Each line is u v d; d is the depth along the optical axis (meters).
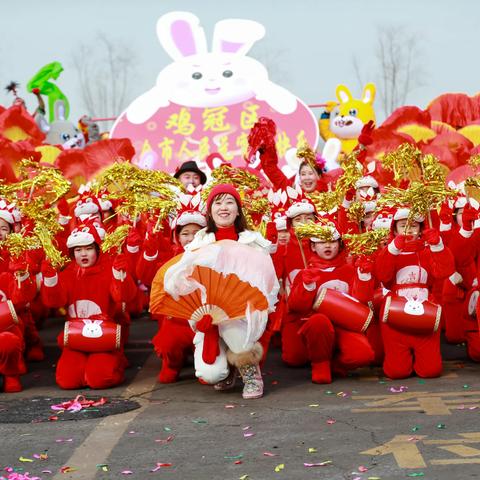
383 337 7.62
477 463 4.93
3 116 15.05
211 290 6.72
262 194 9.19
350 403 6.62
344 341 7.52
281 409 6.50
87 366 7.50
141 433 5.92
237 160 14.88
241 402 6.80
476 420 5.89
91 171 13.74
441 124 15.49
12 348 7.31
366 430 5.75
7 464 5.30
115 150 13.82
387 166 8.22
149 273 7.61
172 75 15.52
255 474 4.95
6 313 7.52
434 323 7.40
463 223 7.85
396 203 7.59
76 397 7.12
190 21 15.78
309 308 7.54
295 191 8.34
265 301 6.78
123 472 5.08
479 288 7.99
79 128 17.56
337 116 15.74
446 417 6.00
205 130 15.08
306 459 5.17
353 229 8.12
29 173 10.15
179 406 6.73
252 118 15.09
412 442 5.40
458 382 7.32
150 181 7.71
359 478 4.77
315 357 7.44
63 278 7.66
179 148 15.04
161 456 5.37
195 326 6.91
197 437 5.77
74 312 7.64
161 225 7.91
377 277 7.60
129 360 8.82
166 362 7.66
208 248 6.71
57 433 5.99
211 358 6.88
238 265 6.71
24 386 7.74
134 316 11.86
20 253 7.51
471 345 8.19
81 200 9.98
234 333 6.84
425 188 7.32
